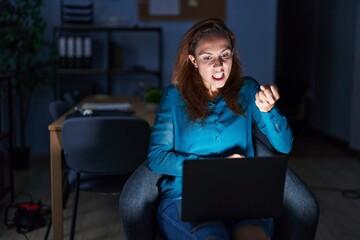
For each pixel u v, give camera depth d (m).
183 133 1.95
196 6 5.39
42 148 5.35
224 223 1.82
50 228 3.09
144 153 2.67
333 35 6.66
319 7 7.18
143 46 5.41
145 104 3.86
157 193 1.97
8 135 3.77
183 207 1.61
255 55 5.48
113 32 5.36
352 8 6.11
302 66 7.54
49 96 5.28
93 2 5.29
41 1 4.82
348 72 6.20
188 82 1.98
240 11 5.42
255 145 2.11
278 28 7.80
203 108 1.94
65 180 3.60
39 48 4.92
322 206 3.73
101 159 2.64
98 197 3.91
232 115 1.98
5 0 4.70
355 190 4.16
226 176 1.60
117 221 3.38
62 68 5.04
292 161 5.24
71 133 2.58
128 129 2.59
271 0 5.43
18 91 4.79
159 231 1.94
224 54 1.87
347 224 3.35
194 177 1.59
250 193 1.63
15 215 3.22
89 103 3.84
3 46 4.70
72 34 5.30
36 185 4.27
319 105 7.13
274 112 1.87
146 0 5.34
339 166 5.04
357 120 5.56
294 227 1.83
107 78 5.23
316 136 6.84
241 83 2.04
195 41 1.92
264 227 1.75
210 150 1.95
